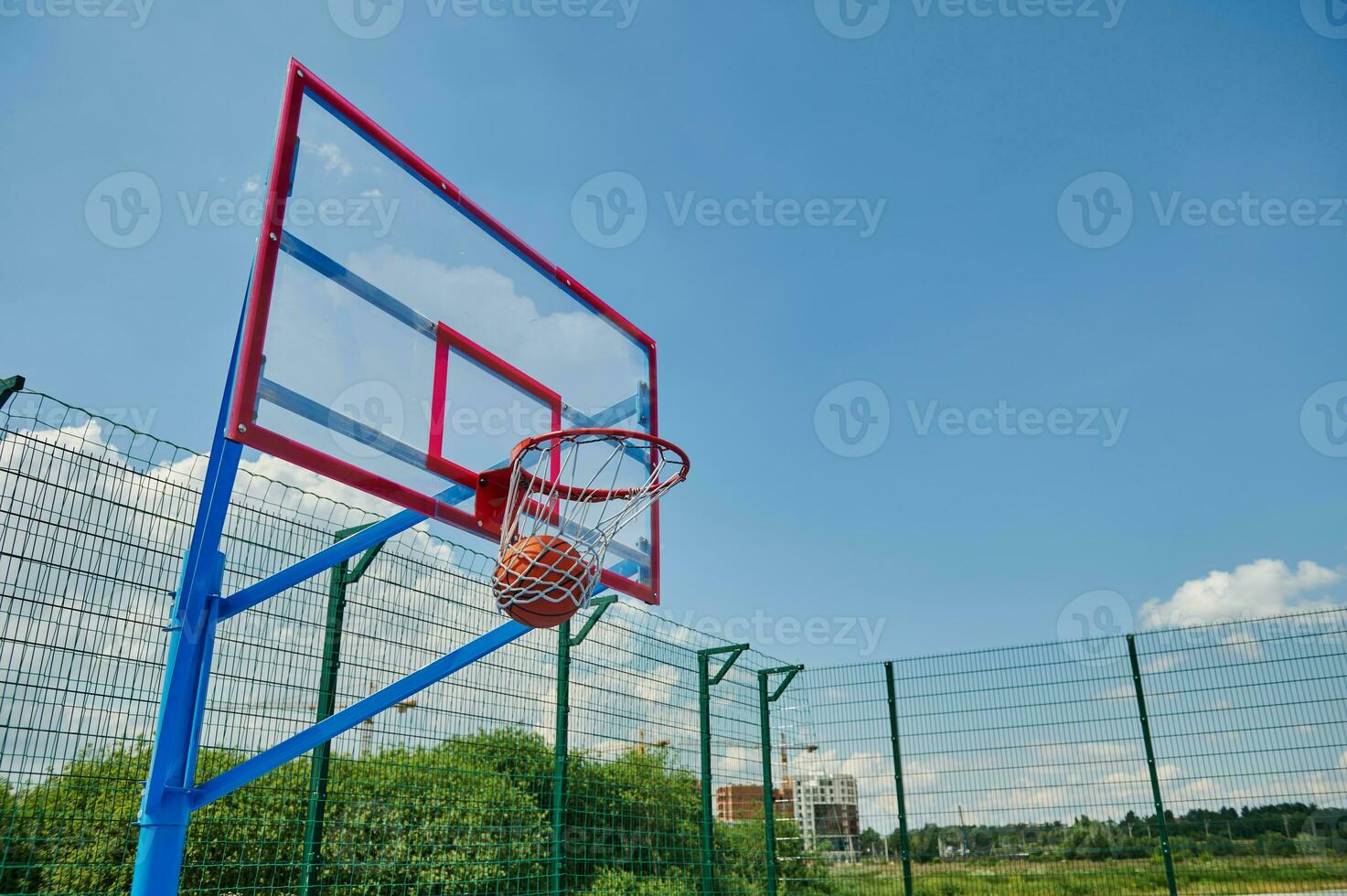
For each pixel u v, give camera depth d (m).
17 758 3.28
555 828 5.78
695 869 6.93
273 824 4.45
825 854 7.69
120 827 3.67
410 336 3.60
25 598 3.35
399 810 4.95
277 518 4.41
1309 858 6.15
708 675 7.66
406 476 3.41
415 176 3.86
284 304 3.08
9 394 3.36
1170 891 6.50
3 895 3.30
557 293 4.53
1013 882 7.01
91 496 3.61
